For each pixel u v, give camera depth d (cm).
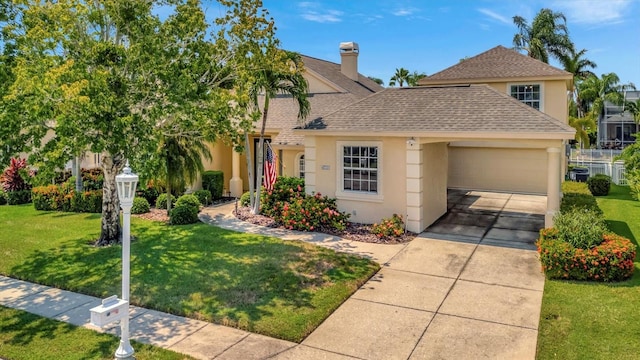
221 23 1326
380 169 1422
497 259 1107
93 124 973
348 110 1541
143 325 755
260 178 1625
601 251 916
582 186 2086
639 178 1477
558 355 643
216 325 754
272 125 2072
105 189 1248
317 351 669
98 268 1034
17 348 674
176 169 1472
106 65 1052
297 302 834
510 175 2212
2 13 1054
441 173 1625
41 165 972
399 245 1245
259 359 644
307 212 1405
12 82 991
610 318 748
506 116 1254
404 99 1502
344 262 1066
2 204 1948
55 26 1041
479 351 666
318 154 1529
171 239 1278
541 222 1520
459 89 1462
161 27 1127
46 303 856
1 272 1033
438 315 791
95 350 666
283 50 1490
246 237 1303
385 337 713
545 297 848
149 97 1090
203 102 1179
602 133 5109
